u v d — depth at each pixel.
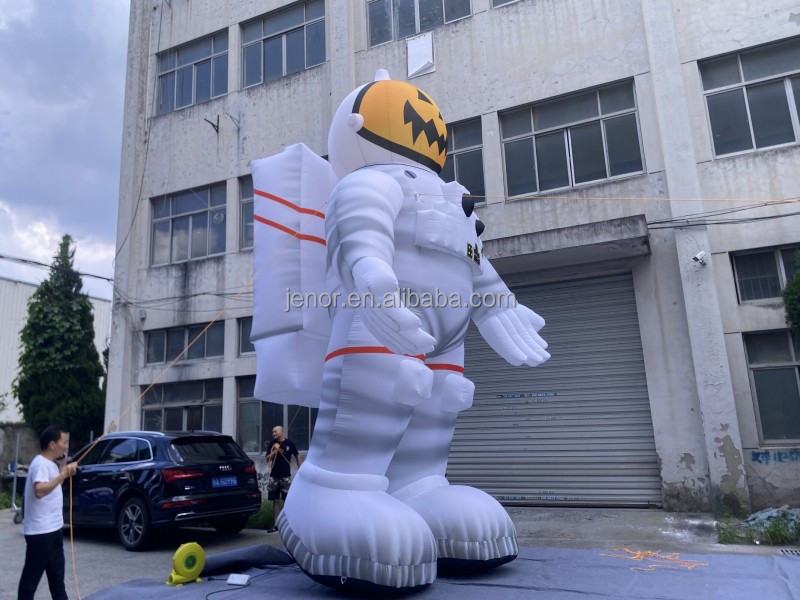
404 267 4.40
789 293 6.90
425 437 4.84
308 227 5.12
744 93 8.49
